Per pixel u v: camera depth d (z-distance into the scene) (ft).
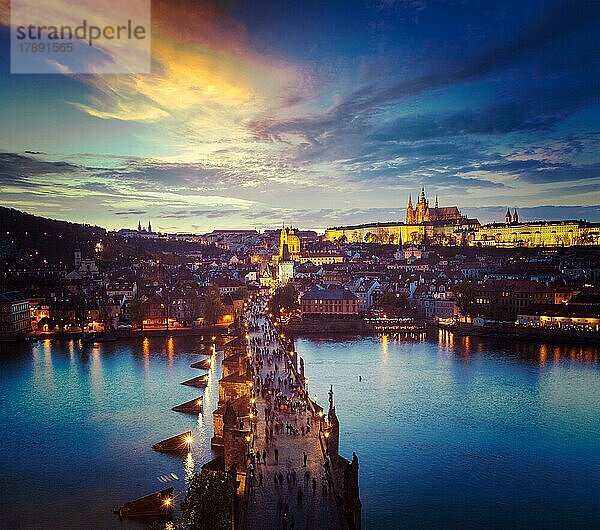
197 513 237.45
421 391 544.62
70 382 576.20
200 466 357.20
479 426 439.63
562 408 487.20
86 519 293.02
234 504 216.33
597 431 428.97
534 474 355.97
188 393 528.22
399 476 351.67
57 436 411.95
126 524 288.51
